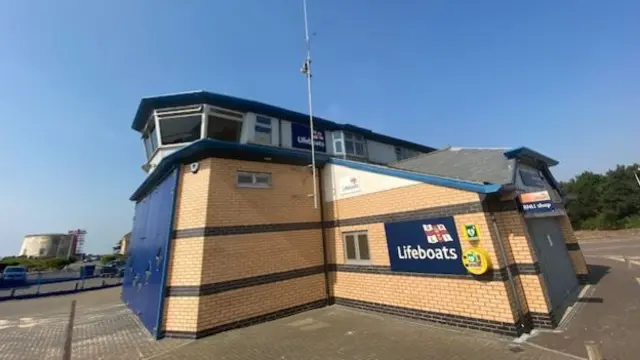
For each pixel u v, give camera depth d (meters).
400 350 5.76
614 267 12.82
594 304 7.57
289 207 9.91
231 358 6.03
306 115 15.69
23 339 8.42
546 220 9.14
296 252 9.68
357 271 9.41
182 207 8.59
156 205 10.36
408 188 8.20
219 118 13.11
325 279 10.14
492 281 6.29
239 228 8.62
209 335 7.41
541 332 6.00
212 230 8.11
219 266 8.01
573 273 9.91
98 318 10.85
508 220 6.92
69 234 69.75
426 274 7.50
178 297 7.76
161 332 7.58
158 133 12.62
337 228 10.27
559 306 7.47
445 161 10.01
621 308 7.04
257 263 8.73
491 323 6.20
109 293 18.12
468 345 5.71
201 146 8.40
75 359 6.54
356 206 9.68
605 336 5.48
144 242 11.14
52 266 41.62
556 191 10.72
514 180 6.89
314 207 10.56
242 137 13.62
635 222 35.06
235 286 8.15
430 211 7.61
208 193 8.30
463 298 6.73
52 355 6.98
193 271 7.79
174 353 6.52
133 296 11.54
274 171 9.85
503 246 6.61
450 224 7.14
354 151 17.92
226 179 8.73
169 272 8.09
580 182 42.59
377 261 8.80
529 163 8.70
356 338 6.62
